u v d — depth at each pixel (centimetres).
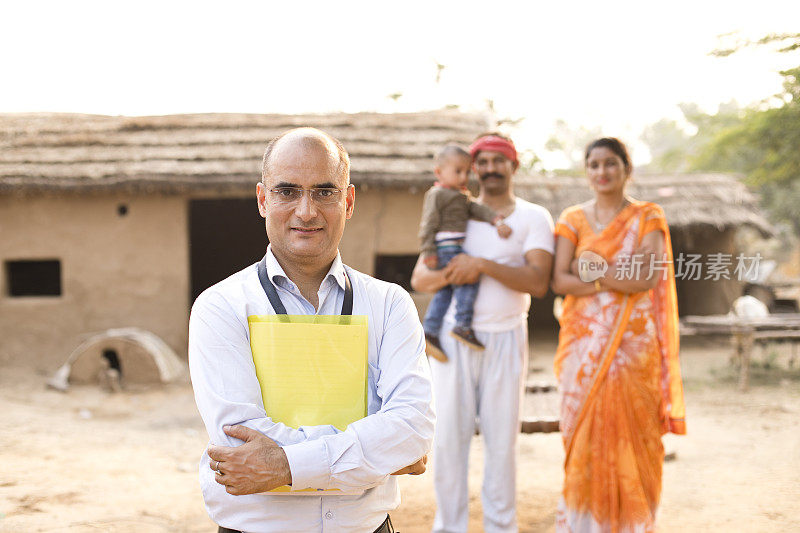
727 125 1627
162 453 602
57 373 890
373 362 196
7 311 987
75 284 998
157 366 873
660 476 348
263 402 185
